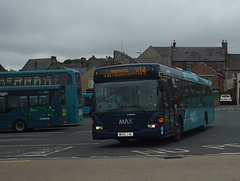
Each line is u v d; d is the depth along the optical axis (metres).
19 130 26.91
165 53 91.62
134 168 8.67
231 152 11.30
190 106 18.11
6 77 29.41
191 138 16.81
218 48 89.12
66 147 14.56
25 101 27.05
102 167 8.98
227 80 88.31
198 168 8.40
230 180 7.03
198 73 76.12
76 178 7.71
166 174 7.80
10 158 11.68
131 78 13.73
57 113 26.83
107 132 13.61
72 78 29.12
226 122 27.33
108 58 77.12
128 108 13.50
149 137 13.24
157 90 13.38
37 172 8.63
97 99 14.00
